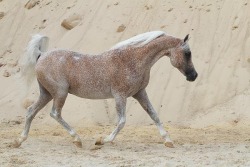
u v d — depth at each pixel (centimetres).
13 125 1894
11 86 2197
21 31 2523
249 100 1828
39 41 1373
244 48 2038
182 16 2234
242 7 2191
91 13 2398
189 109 1867
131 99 1956
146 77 1327
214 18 2191
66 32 2377
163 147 1337
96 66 1320
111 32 2269
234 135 1559
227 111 1806
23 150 1300
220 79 1942
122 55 1312
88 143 1406
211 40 2105
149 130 1684
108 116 1905
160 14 2280
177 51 1309
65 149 1316
